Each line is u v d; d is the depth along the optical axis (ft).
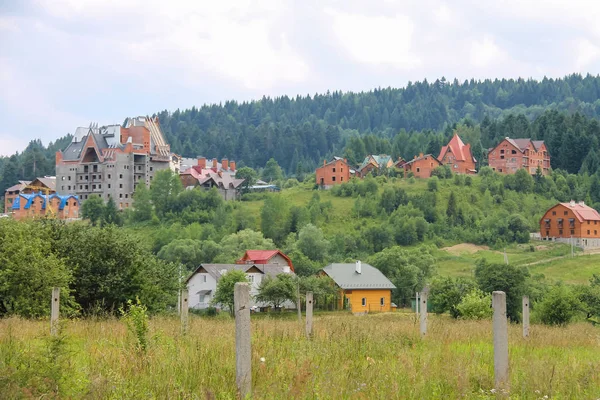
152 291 134.72
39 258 116.16
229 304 234.58
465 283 224.33
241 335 40.55
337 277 276.82
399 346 66.08
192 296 277.23
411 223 468.75
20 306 109.19
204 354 50.39
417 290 307.78
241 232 423.64
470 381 47.83
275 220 496.23
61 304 111.45
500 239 469.16
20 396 38.14
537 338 82.33
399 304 310.04
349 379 45.91
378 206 529.04
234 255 386.73
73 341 56.54
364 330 74.43
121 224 520.42
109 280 129.39
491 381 47.80
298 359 51.26
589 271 365.20
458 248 458.91
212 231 459.32
